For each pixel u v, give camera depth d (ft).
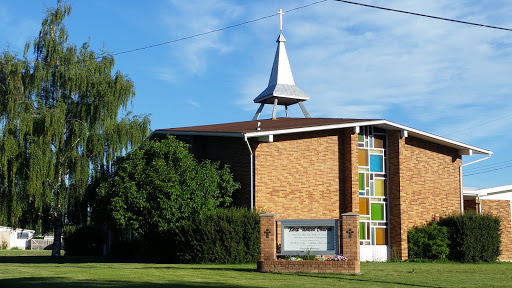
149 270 64.64
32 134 104.12
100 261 97.96
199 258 81.10
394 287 48.85
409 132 101.30
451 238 99.91
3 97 107.24
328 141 96.12
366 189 99.40
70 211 110.83
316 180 94.12
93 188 108.78
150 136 112.88
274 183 90.94
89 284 48.16
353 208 94.32
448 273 66.33
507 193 118.11
